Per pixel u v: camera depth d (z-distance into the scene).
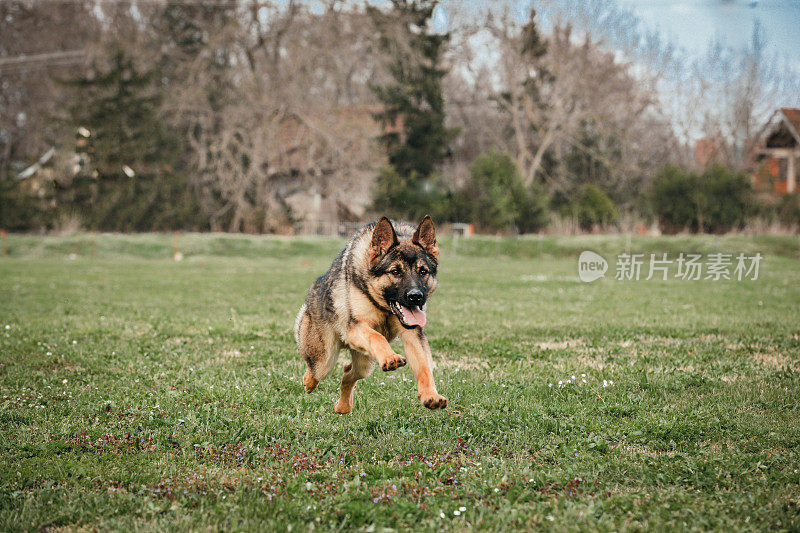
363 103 50.03
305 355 5.80
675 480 4.25
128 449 4.84
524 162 53.16
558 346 9.38
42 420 5.53
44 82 58.00
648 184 44.59
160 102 42.44
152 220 40.12
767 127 49.31
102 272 25.38
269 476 4.32
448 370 7.57
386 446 4.94
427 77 45.62
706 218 37.12
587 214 41.03
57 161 41.75
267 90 45.16
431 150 44.78
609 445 4.95
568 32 51.25
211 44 43.78
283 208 44.19
